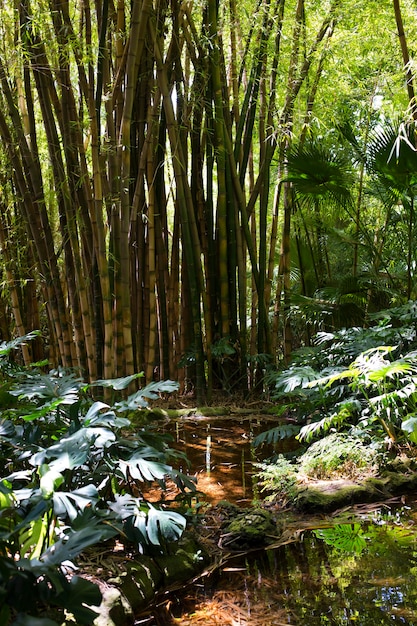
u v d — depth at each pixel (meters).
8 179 4.68
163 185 4.63
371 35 4.84
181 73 4.48
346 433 2.95
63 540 1.49
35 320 5.03
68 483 1.90
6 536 1.40
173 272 4.72
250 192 5.06
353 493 2.55
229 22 4.50
